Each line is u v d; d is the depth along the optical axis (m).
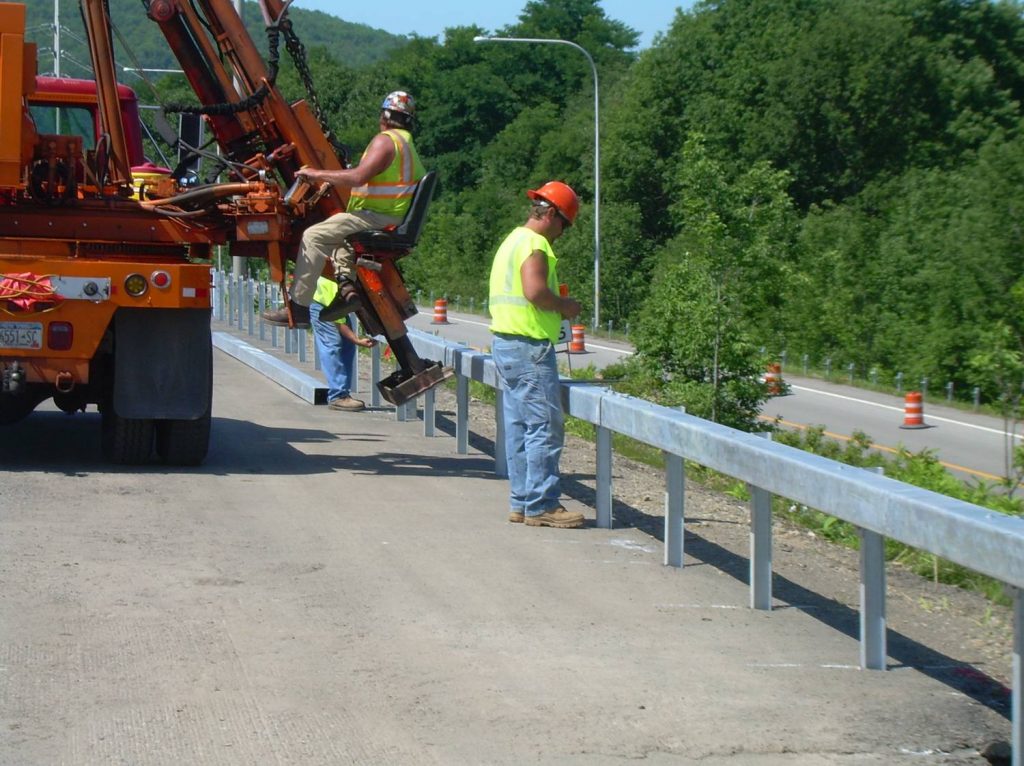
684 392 23.94
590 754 4.80
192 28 10.40
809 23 67.44
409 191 9.94
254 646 5.90
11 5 9.25
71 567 7.08
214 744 4.78
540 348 8.44
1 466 10.03
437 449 11.80
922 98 63.38
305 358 19.47
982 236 41.88
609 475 8.67
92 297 9.48
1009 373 21.33
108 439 10.34
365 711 5.16
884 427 28.67
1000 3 68.25
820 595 7.26
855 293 47.19
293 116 10.34
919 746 5.00
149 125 11.72
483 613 6.55
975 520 4.95
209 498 9.09
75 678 5.41
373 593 6.82
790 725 5.16
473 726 5.03
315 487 9.66
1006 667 6.11
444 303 53.66
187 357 9.99
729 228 24.61
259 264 32.84
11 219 9.69
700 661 5.94
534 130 88.81
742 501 10.77
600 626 6.41
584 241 64.88
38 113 11.45
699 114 68.31
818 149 63.94
